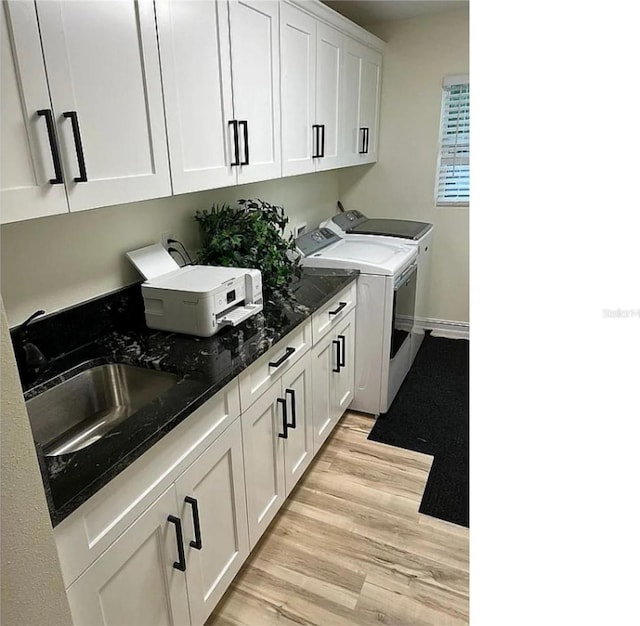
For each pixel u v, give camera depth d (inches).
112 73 50.1
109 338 68.2
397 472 93.3
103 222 68.1
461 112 135.9
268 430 70.7
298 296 86.0
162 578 50.5
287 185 120.2
